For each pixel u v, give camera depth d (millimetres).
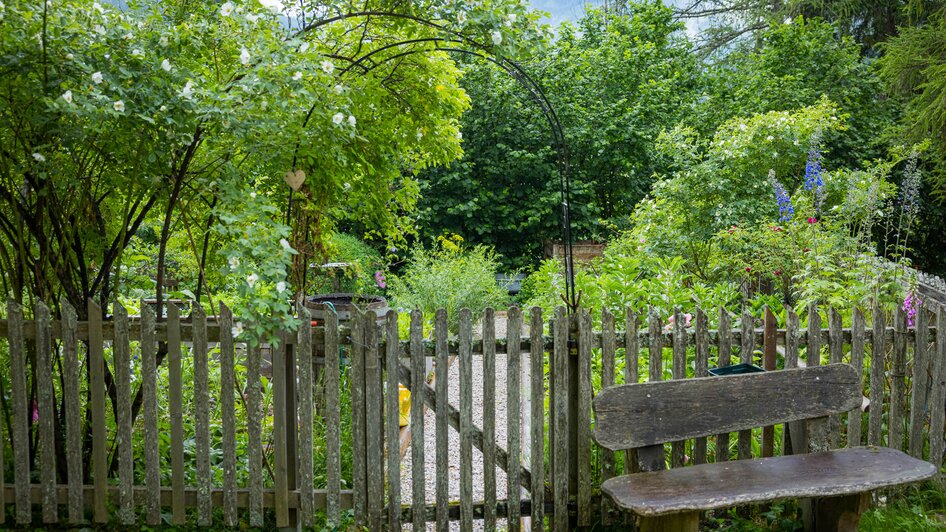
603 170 16266
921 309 4262
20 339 3627
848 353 5219
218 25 3729
